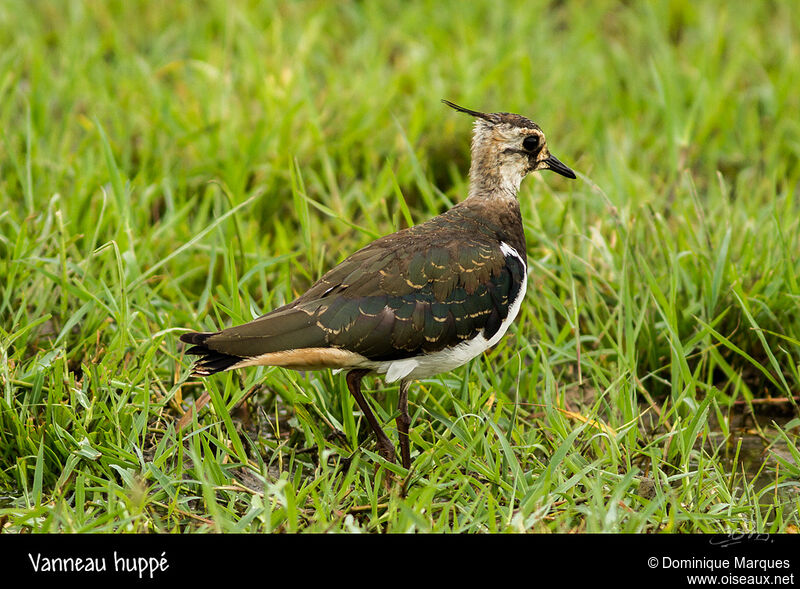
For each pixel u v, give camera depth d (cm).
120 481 984
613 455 962
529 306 1235
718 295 1203
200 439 984
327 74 1703
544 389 1098
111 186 1307
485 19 1978
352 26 1955
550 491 931
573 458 970
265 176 1433
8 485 977
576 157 1588
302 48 1723
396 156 1515
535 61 1809
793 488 1016
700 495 952
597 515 887
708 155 1584
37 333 1157
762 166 1586
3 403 985
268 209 1420
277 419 1067
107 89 1628
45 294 1164
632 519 884
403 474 955
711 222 1334
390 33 1858
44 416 1002
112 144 1477
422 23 1922
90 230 1250
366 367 982
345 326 955
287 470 1028
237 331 946
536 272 1260
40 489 920
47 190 1350
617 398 1056
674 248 1234
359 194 1380
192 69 1722
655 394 1184
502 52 1792
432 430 1028
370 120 1560
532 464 1009
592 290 1203
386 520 913
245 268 1243
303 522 916
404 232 1038
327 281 991
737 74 1777
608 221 1331
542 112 1647
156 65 1745
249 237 1298
